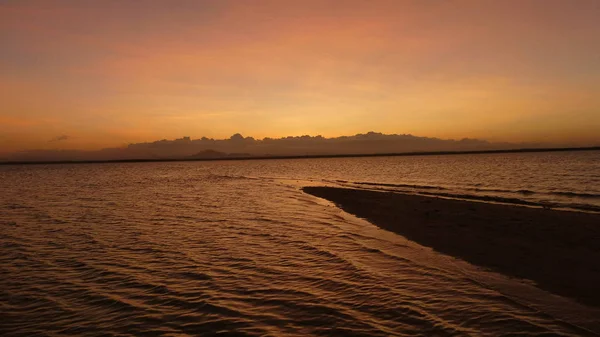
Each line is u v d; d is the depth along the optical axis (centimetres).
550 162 9800
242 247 1538
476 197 3006
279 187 4988
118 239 1736
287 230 1900
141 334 790
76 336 788
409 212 2345
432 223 1975
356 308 902
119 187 5306
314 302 944
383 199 3045
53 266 1312
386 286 1052
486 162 12019
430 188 3997
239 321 842
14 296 1027
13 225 2156
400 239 1661
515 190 3469
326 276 1148
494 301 932
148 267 1277
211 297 991
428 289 1025
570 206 2406
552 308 884
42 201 3484
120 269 1261
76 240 1731
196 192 4319
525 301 930
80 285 1109
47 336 790
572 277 1089
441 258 1340
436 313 865
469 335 755
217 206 2944
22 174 11600
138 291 1049
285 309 904
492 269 1195
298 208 2773
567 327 786
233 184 5731
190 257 1393
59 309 934
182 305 943
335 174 8269
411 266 1245
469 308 891
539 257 1295
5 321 870
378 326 803
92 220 2308
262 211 2622
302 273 1182
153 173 11275
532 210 2177
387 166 12188
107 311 916
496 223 1859
